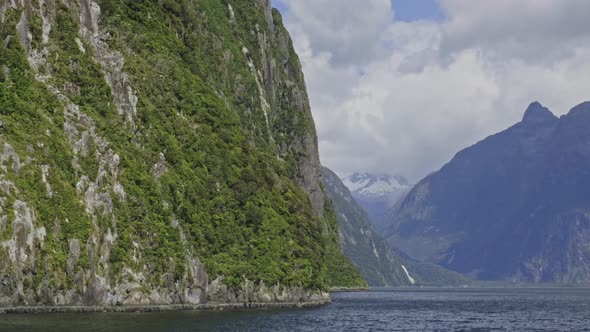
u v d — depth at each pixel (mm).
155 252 146125
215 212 170875
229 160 186250
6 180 118750
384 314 179125
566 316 185875
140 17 190875
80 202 132750
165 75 181500
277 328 119688
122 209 142500
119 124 154000
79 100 148875
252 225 181250
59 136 136375
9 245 115125
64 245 125750
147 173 153750
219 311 149875
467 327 143875
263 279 175250
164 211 151875
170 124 170250
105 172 142250
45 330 94188
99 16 174000
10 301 115750
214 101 198000
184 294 151125
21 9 146000
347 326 134125
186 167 167000
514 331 135375
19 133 128125
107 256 135750
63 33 155250
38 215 122125
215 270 159750
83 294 127625
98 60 161250
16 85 135750
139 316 126375
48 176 128375
